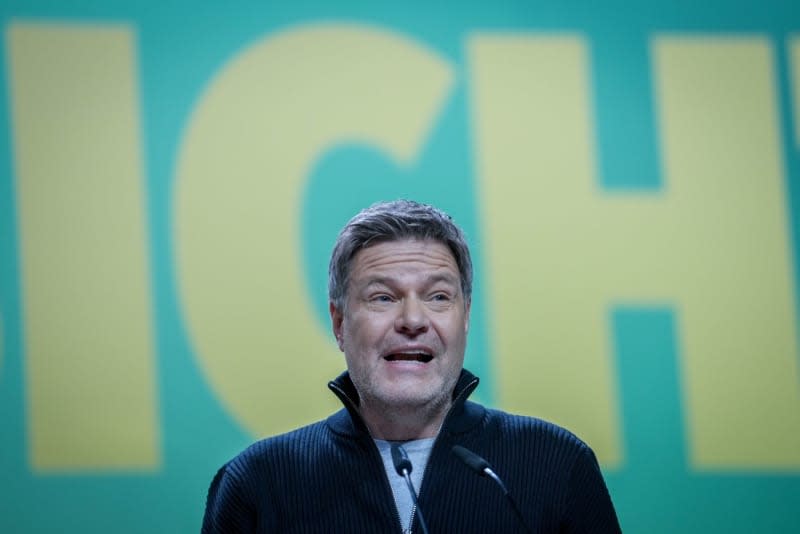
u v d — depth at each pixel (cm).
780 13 1006
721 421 942
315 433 520
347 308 500
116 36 931
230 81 941
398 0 976
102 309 891
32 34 920
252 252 919
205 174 923
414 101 960
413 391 484
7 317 878
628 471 927
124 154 915
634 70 987
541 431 519
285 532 493
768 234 972
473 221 946
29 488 862
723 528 930
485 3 984
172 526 875
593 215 958
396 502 493
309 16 962
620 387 936
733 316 958
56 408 874
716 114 988
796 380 954
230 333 905
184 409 890
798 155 989
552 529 498
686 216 967
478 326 929
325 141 944
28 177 898
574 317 941
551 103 973
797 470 943
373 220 500
